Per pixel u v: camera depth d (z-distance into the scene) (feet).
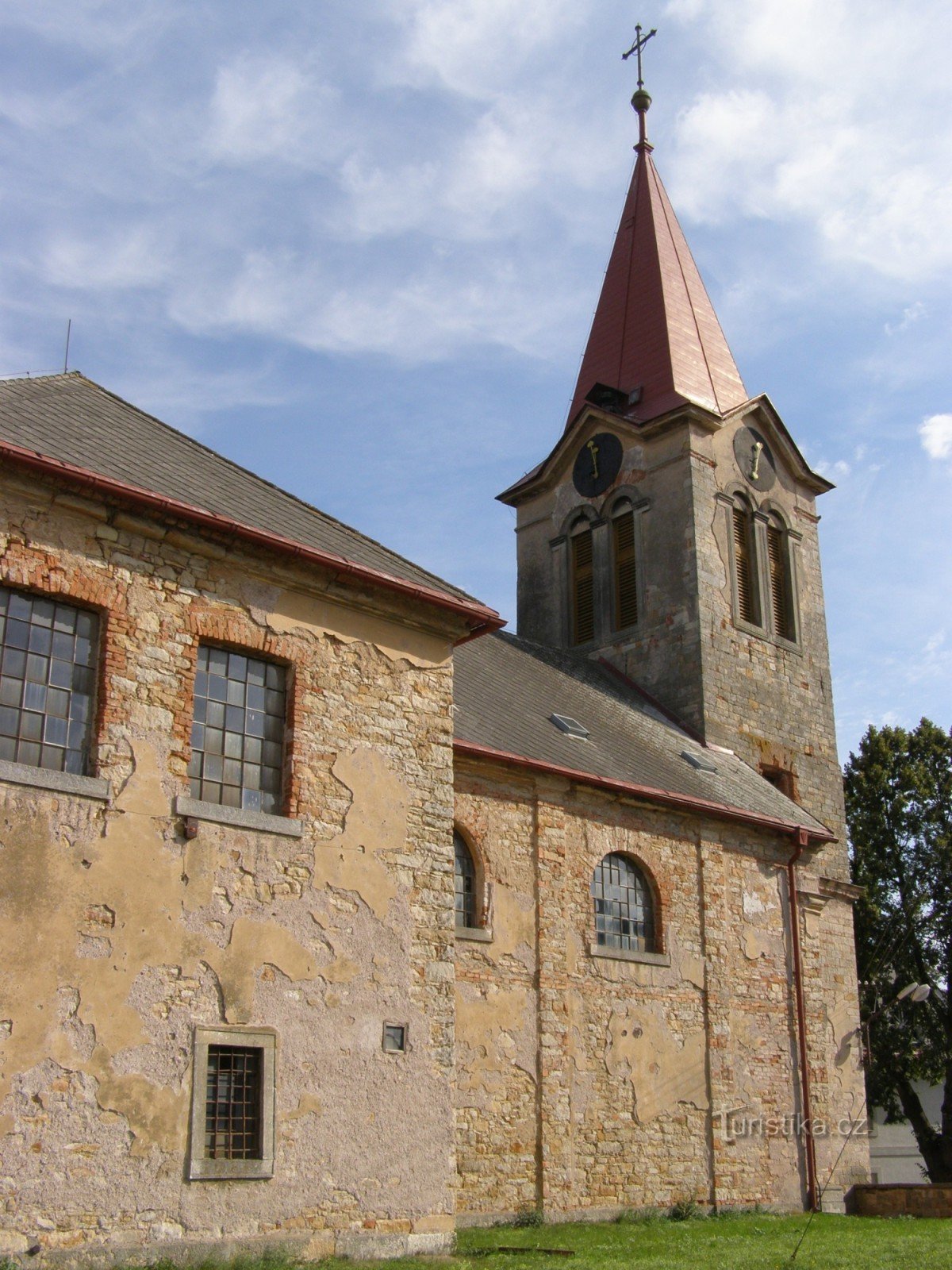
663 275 108.17
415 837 48.65
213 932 41.93
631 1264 45.09
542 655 91.50
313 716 46.88
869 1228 64.34
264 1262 39.14
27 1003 37.40
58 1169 36.73
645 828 70.59
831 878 92.07
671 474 98.27
